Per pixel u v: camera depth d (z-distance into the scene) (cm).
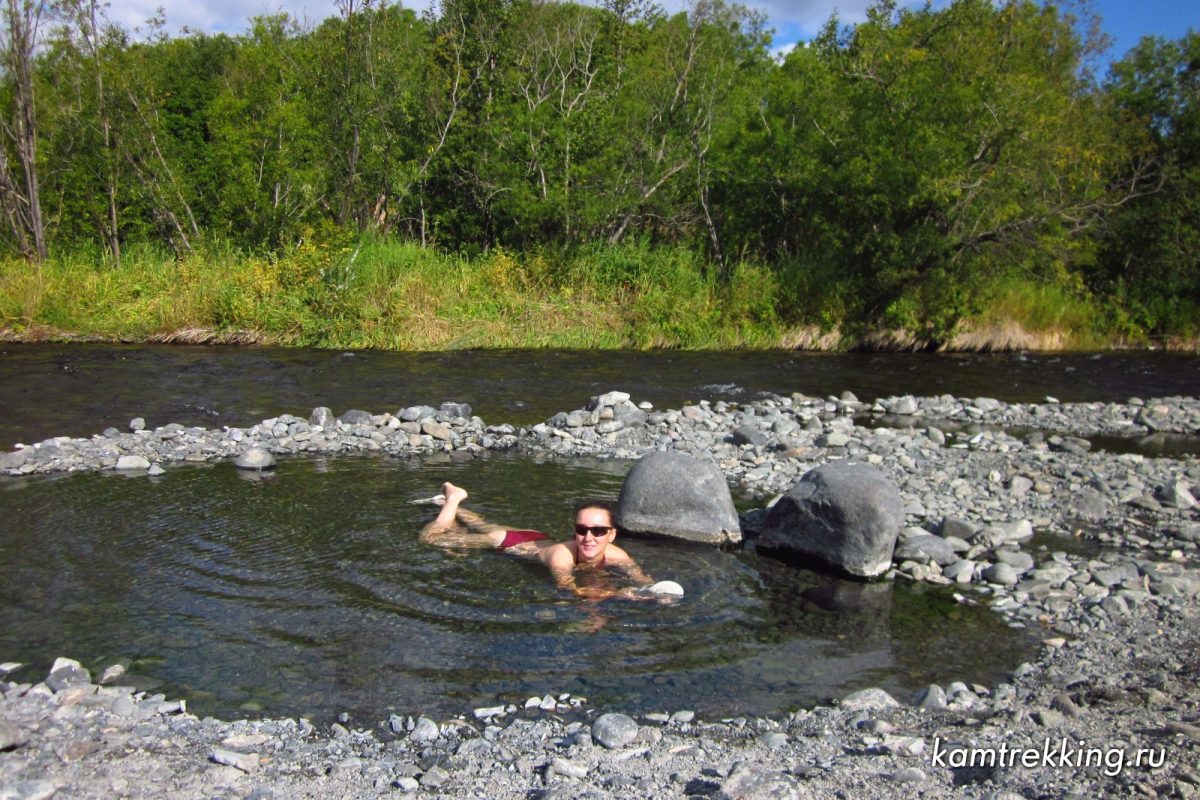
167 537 695
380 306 1862
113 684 469
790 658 527
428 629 544
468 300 1973
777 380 1628
